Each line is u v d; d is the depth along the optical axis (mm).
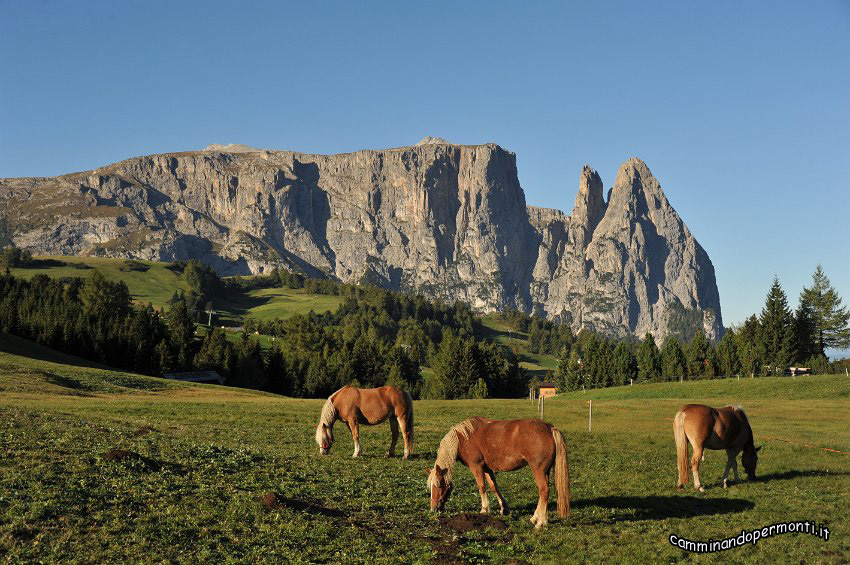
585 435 35312
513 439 16453
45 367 68125
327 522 15953
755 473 23344
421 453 26578
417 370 176875
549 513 17438
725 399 65188
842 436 34312
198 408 42656
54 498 15180
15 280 172375
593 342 153125
